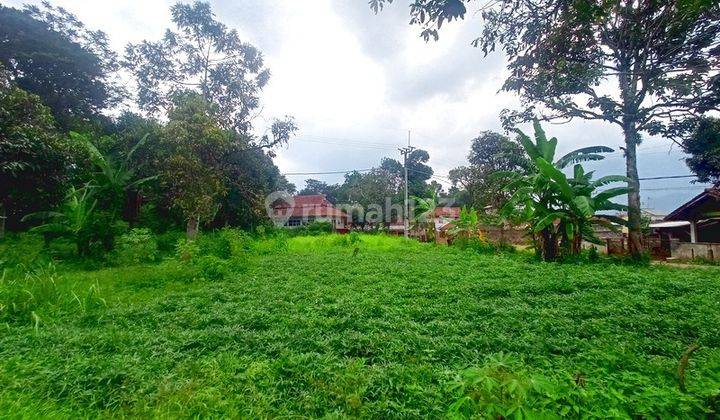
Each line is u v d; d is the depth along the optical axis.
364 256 13.07
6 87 10.70
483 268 9.80
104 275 8.73
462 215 18.36
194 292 6.84
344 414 2.76
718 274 8.37
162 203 18.59
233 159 19.22
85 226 11.41
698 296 6.11
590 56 11.40
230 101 19.56
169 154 15.70
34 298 5.56
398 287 7.22
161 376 3.35
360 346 4.00
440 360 3.74
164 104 19.09
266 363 3.60
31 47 18.48
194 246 11.31
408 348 3.96
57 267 9.59
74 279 8.03
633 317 4.92
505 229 22.52
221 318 5.17
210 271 8.76
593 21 4.18
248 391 3.13
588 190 12.10
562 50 5.39
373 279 8.19
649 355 3.80
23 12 19.22
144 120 19.00
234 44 19.12
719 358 3.28
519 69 5.70
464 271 9.26
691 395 2.38
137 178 17.25
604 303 5.79
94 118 21.12
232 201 20.97
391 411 2.77
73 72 19.67
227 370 3.48
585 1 3.94
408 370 3.37
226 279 8.46
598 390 2.63
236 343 4.20
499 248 16.20
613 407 2.34
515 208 13.99
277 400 3.01
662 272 8.73
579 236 12.27
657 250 14.97
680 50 10.70
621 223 12.38
